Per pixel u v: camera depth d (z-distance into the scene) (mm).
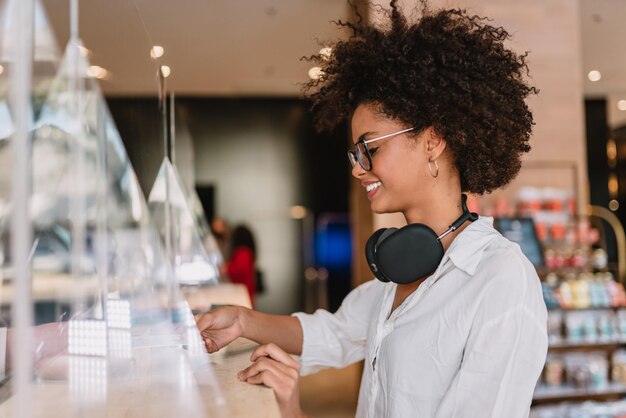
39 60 547
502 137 964
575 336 3309
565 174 4375
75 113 553
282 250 7582
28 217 453
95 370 625
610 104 8391
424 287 936
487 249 914
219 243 6586
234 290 2637
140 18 919
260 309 7527
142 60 909
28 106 465
